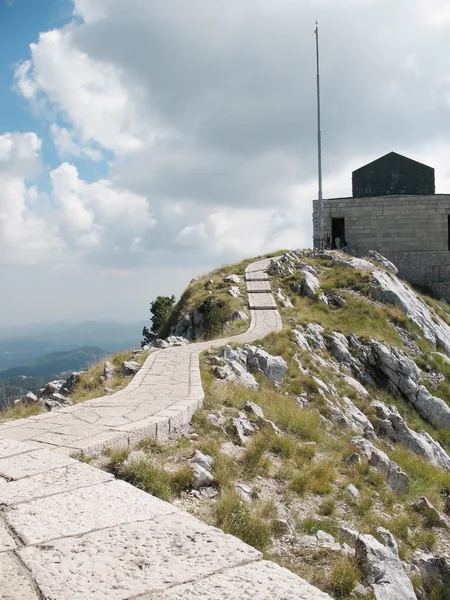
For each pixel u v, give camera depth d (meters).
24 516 5.49
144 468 8.16
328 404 17.64
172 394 12.69
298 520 8.62
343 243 47.97
